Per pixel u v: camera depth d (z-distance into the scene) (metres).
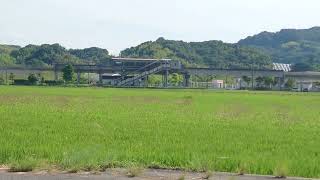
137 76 161.12
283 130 29.06
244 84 178.00
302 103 70.00
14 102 56.09
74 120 32.72
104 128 27.62
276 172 13.58
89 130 26.11
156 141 21.75
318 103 70.19
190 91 119.00
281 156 17.45
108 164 14.37
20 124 28.98
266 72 168.88
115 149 18.33
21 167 13.81
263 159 16.27
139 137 23.38
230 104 62.91
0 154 16.47
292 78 175.75
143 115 39.59
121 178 12.89
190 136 24.17
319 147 20.69
